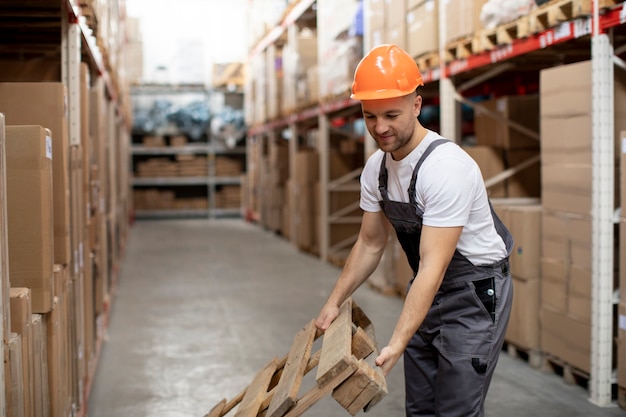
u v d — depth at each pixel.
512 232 4.71
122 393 4.35
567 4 3.93
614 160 3.93
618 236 4.02
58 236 3.14
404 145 2.33
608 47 3.79
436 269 2.25
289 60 10.70
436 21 5.75
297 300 7.11
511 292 2.56
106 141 6.66
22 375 2.24
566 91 4.15
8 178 2.56
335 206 9.55
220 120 16.67
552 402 4.01
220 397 4.29
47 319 2.72
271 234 13.31
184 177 16.59
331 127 9.55
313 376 4.64
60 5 3.63
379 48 2.31
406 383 2.76
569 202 4.17
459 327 2.50
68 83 3.70
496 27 4.71
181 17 15.70
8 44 4.63
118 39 9.47
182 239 12.57
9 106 3.10
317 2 8.92
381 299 6.92
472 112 7.93
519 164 5.54
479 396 2.50
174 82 15.62
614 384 4.08
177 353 5.23
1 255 2.02
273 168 12.82
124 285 8.02
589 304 4.03
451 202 2.26
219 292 7.57
